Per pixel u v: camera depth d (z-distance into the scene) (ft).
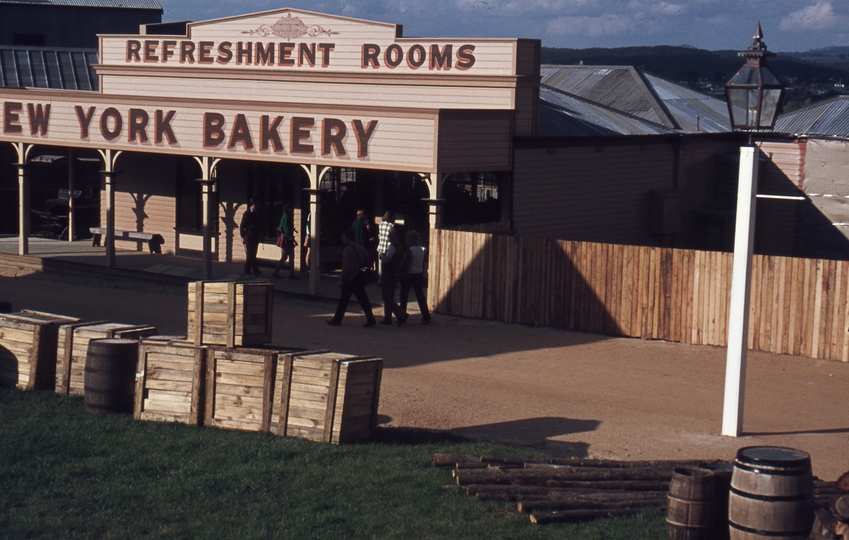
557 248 58.70
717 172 94.99
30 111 81.35
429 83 74.08
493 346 53.98
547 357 51.47
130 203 89.92
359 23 76.84
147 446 33.96
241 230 75.15
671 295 55.57
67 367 40.81
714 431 38.58
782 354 52.85
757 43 36.45
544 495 29.30
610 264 57.16
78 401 39.83
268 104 67.87
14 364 41.96
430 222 63.36
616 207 82.23
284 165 79.05
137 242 89.20
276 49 81.20
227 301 36.06
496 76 70.44
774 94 36.11
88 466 31.99
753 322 53.62
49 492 29.76
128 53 89.45
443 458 32.45
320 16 78.69
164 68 87.10
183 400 36.70
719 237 90.63
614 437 37.35
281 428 35.12
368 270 63.67
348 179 77.97
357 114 64.28
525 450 34.71
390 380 45.57
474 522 27.37
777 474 23.88
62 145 80.07
